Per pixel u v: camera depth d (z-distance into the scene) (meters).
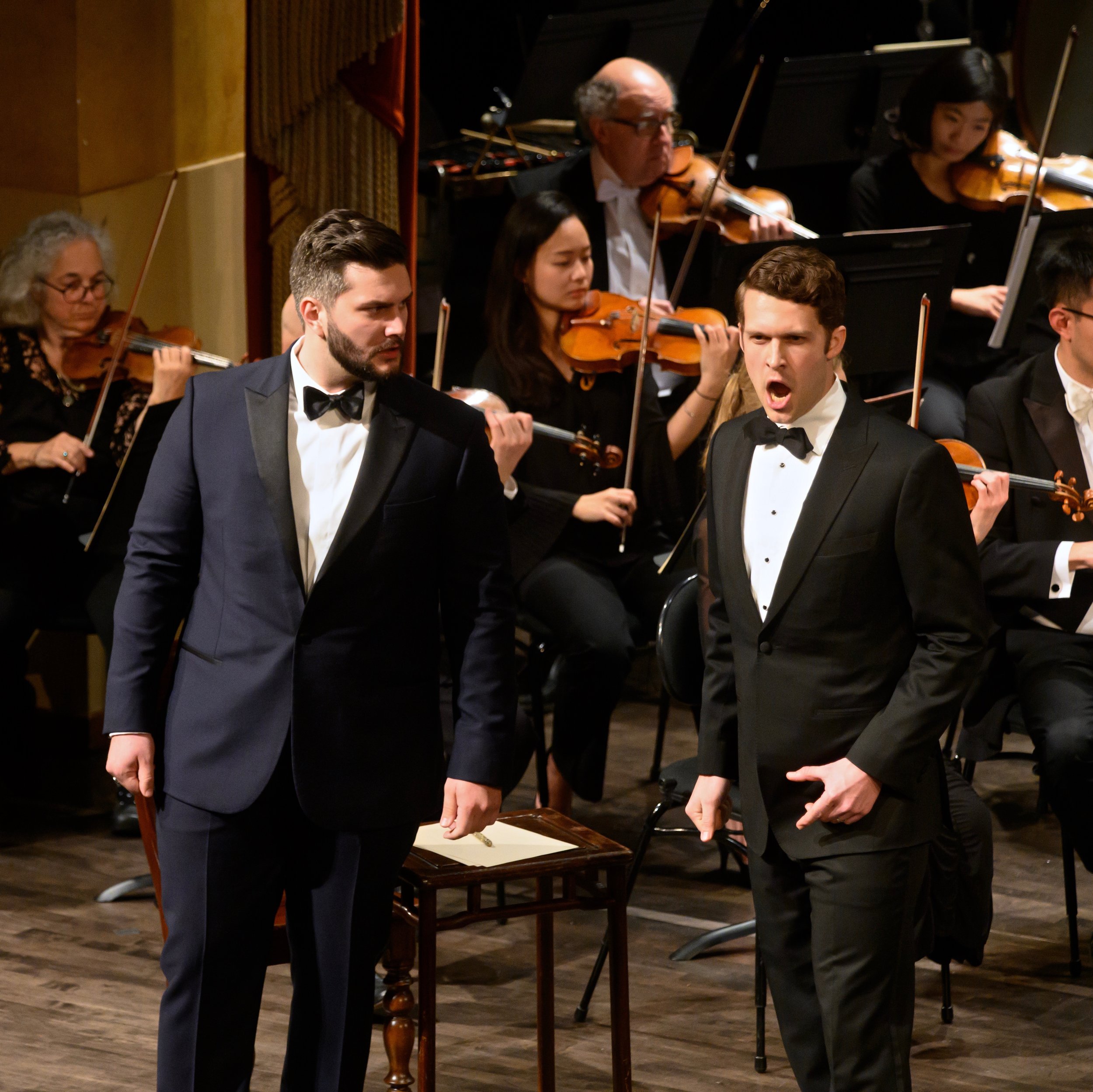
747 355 8.05
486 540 8.08
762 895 8.38
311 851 7.89
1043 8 20.36
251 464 7.79
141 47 16.61
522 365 14.85
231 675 7.78
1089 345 12.25
